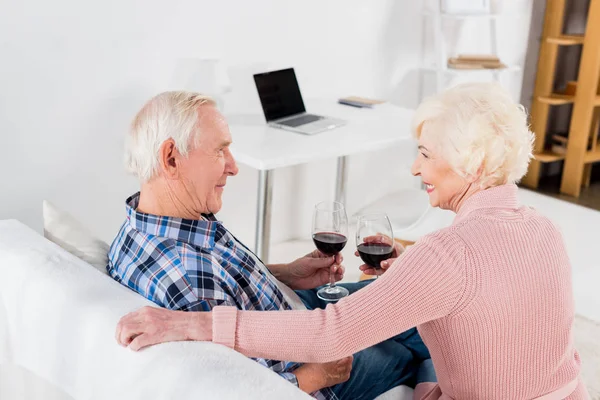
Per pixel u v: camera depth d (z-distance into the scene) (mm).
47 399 1460
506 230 1281
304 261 1867
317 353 1261
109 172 2871
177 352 1203
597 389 2420
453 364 1320
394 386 1711
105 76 2752
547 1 4547
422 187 4246
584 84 4508
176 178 1453
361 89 3742
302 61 3420
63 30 2596
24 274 1472
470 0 3879
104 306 1328
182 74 2969
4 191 2629
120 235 1558
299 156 2598
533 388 1315
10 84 2533
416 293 1231
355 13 3553
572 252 3730
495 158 1336
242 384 1129
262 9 3170
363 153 3891
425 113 1386
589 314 3033
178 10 2883
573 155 4660
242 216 3422
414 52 3918
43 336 1412
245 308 1518
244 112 3252
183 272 1398
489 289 1239
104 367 1264
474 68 3916
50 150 2693
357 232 1766
